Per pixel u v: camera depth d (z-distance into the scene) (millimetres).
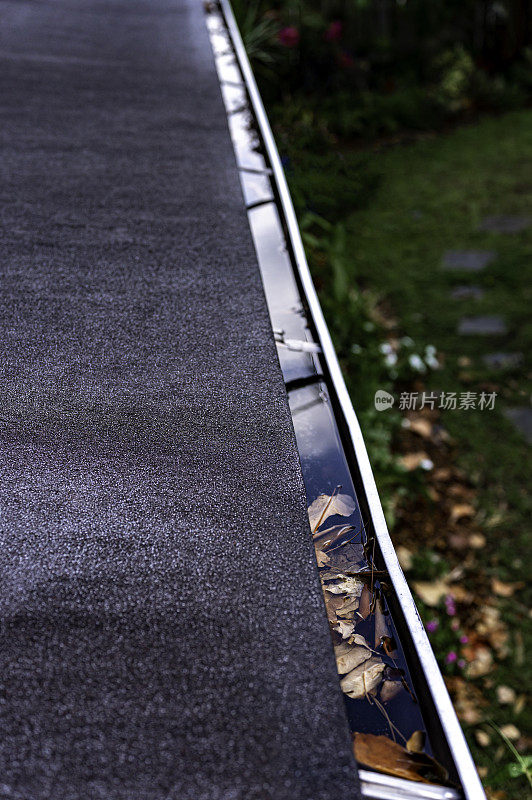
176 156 2023
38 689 686
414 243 4504
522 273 4133
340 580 827
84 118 2256
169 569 824
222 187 1856
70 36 3133
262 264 1528
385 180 5309
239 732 648
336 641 757
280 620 765
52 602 777
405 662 732
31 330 1273
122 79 2615
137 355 1223
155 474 970
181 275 1479
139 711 667
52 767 616
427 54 7117
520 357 3426
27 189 1803
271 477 971
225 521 896
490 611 2266
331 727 653
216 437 1043
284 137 3053
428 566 2377
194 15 3553
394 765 631
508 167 5641
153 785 604
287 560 841
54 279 1441
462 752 622
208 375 1180
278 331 1305
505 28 7121
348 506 927
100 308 1354
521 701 2010
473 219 4801
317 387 1153
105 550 846
